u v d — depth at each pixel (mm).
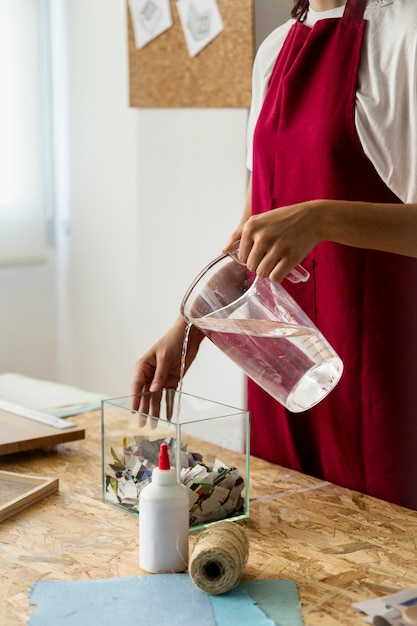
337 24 1557
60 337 3977
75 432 1693
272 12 2305
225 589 1086
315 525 1321
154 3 2703
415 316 1569
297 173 1634
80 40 3646
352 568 1166
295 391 1250
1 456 1650
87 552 1224
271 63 1727
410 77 1444
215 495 1306
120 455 1380
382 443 1616
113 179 3600
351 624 1021
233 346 1251
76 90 3715
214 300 1279
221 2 2449
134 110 3430
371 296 1588
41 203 3764
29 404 1978
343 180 1564
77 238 3828
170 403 1479
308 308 1673
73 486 1491
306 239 1265
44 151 3812
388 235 1315
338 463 1679
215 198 2658
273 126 1667
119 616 1042
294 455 1734
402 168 1494
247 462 1343
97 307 3779
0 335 3799
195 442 1314
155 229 2895
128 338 3658
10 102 3619
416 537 1272
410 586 1112
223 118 2576
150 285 2949
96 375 3834
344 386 1640
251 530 1301
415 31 1434
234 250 1289
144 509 1161
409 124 1472
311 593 1099
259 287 1250
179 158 2762
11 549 1233
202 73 2580
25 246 3734
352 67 1523
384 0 1502
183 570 1171
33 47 3664
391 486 1619
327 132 1556
